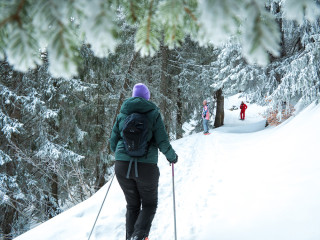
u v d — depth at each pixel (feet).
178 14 3.57
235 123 61.98
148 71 43.16
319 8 2.74
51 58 3.10
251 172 13.60
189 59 44.42
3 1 2.89
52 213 26.05
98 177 36.65
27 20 3.06
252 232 7.72
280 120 25.96
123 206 12.19
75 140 31.55
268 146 17.84
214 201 11.24
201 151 24.84
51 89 25.18
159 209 11.85
